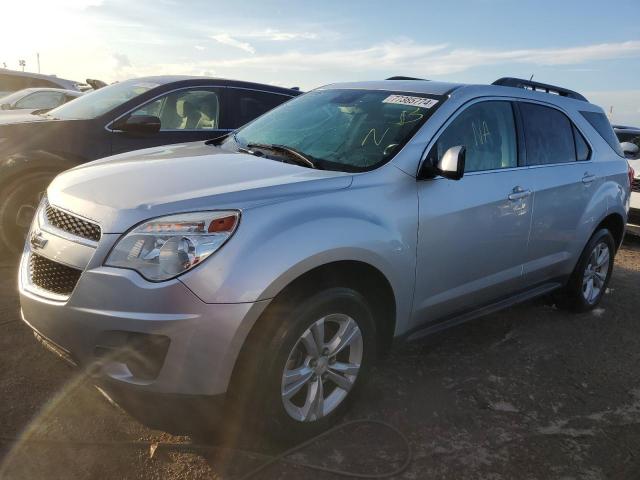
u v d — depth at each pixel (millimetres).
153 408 2314
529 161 3828
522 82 4141
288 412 2545
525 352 3904
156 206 2359
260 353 2375
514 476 2590
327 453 2627
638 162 7977
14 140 4719
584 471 2664
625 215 4855
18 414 2730
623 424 3088
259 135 3682
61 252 2471
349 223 2609
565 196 4031
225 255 2260
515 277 3773
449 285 3264
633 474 2666
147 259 2258
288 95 6488
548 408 3197
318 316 2549
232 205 2391
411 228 2924
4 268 4562
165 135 5438
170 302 2197
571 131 4332
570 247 4250
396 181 2920
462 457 2691
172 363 2229
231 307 2230
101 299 2264
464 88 3535
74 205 2561
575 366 3756
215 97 5895
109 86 5949
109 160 3258
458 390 3307
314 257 2426
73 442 2557
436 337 4027
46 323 2447
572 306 4684
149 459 2488
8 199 4648
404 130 3178
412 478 2518
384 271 2787
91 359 2320
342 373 2801
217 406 2330
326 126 3459
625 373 3713
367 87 3828
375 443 2730
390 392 3215
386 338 3061
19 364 3160
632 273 6211
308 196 2592
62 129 4906
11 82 13453
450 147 3256
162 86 5535
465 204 3213
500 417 3061
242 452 2568
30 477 2316
